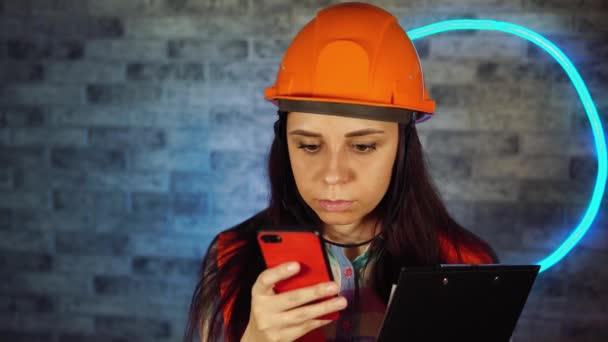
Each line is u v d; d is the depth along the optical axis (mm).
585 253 2234
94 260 2496
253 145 2344
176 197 2412
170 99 2367
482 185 2254
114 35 2365
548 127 2201
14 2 2400
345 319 865
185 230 2424
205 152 2375
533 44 2170
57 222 2498
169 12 2324
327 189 727
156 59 2354
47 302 2547
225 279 899
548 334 2293
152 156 2404
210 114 2352
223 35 2307
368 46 736
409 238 897
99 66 2389
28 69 2432
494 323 770
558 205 2229
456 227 986
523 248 2260
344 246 790
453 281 696
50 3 2383
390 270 903
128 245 2467
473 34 2195
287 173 859
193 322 936
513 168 2234
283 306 659
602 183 2148
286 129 818
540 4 2154
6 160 2494
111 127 2414
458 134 2246
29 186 2494
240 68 2314
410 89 764
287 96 729
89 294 2518
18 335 2578
